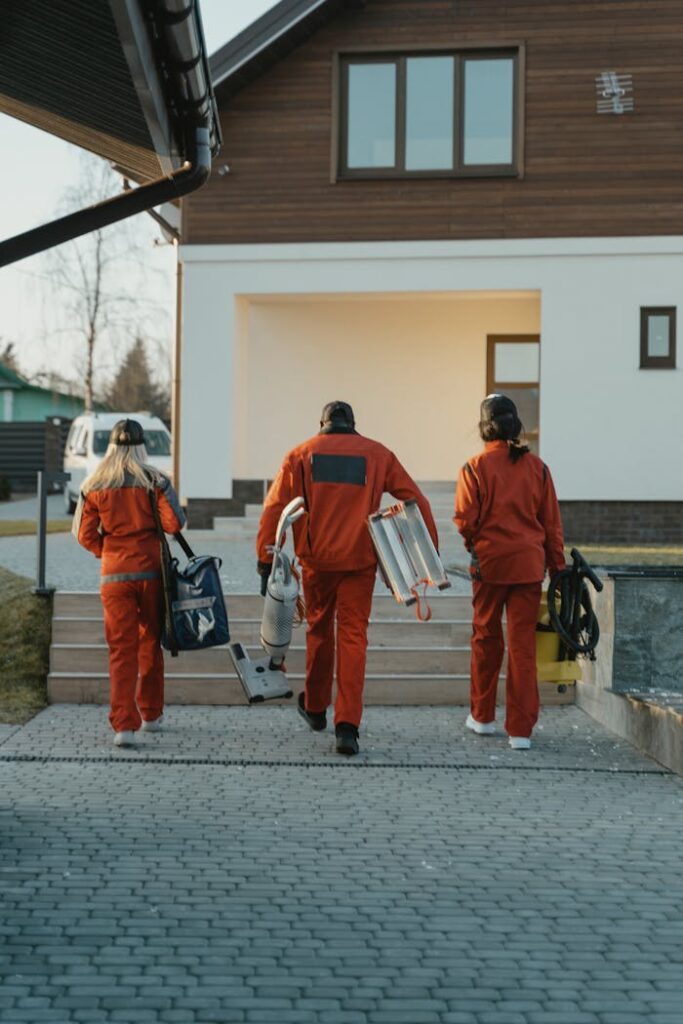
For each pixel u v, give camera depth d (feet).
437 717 25.59
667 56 52.08
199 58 16.67
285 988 11.69
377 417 59.88
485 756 22.03
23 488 103.19
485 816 18.07
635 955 12.69
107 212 18.70
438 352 59.77
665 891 14.76
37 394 141.79
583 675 26.86
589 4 52.34
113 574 22.27
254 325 59.77
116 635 22.21
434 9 53.01
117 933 13.08
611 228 52.31
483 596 23.25
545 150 52.60
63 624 27.48
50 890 14.40
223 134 53.93
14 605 28.02
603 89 52.29
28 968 12.08
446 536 49.75
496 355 59.88
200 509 54.34
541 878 15.21
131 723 22.12
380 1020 11.01
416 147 53.42
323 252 53.57
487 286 52.95
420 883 14.94
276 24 50.65
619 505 52.42
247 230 53.93
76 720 24.57
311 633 23.04
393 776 20.45
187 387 54.34
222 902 14.12
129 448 22.62
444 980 11.96
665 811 18.49
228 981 11.84
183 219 54.24
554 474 52.65
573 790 19.72
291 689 24.41
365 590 22.11
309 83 53.57
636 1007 11.39
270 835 16.87
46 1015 10.96
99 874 15.03
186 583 22.52
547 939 13.12
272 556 22.67
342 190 53.52
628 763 21.68
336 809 18.30
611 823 17.79
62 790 19.08
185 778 20.04
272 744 22.70
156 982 11.78
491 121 53.16
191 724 24.45
